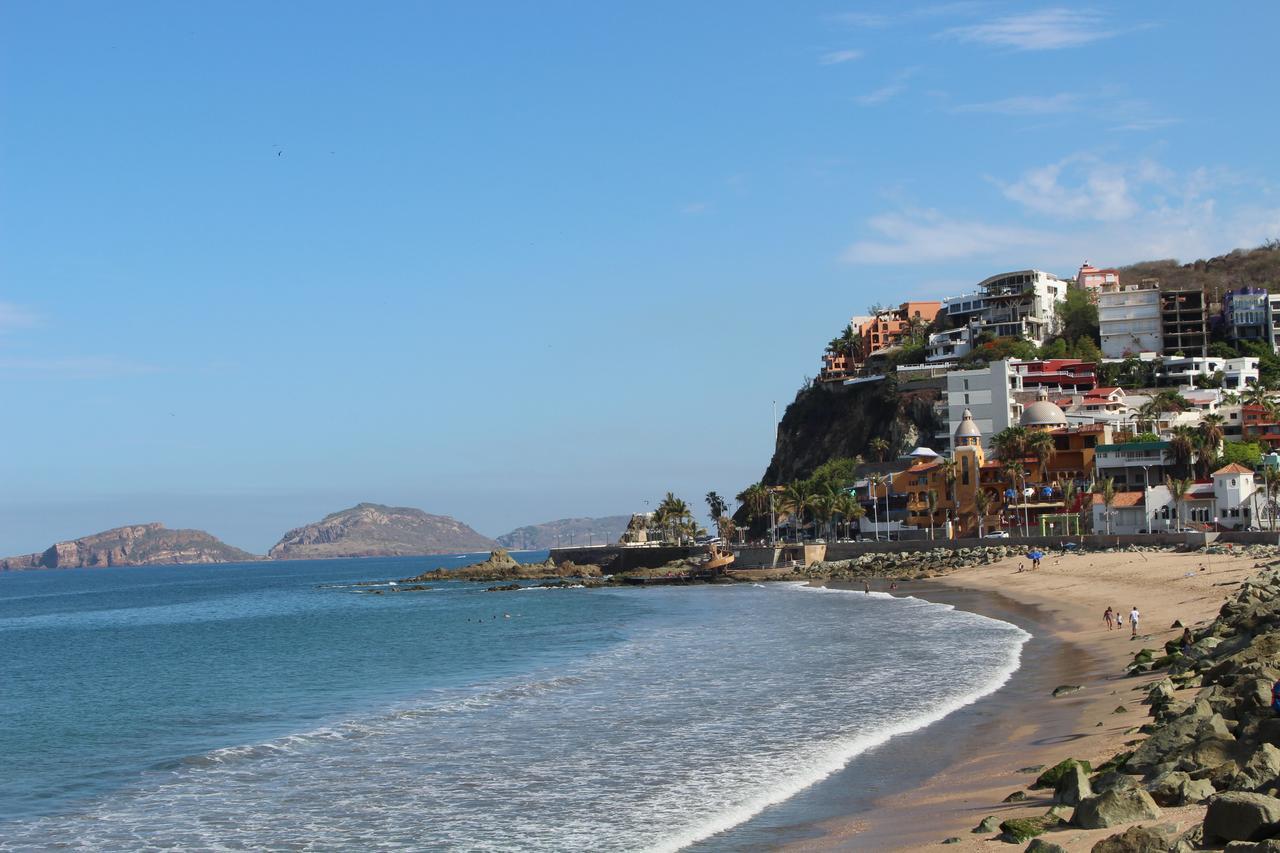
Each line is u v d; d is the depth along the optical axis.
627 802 33.00
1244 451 154.25
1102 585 99.56
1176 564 104.81
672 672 62.12
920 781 33.38
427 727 47.44
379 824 31.94
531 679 62.88
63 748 48.44
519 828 30.77
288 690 65.38
